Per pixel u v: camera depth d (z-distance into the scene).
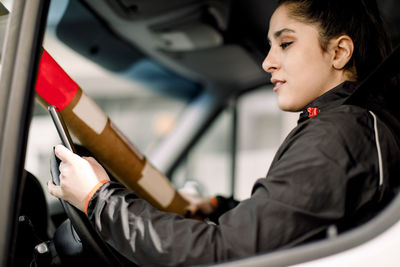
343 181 0.77
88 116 1.02
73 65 2.28
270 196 0.78
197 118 2.72
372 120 0.87
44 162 2.26
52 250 0.98
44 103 0.99
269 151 2.82
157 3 1.79
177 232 0.80
